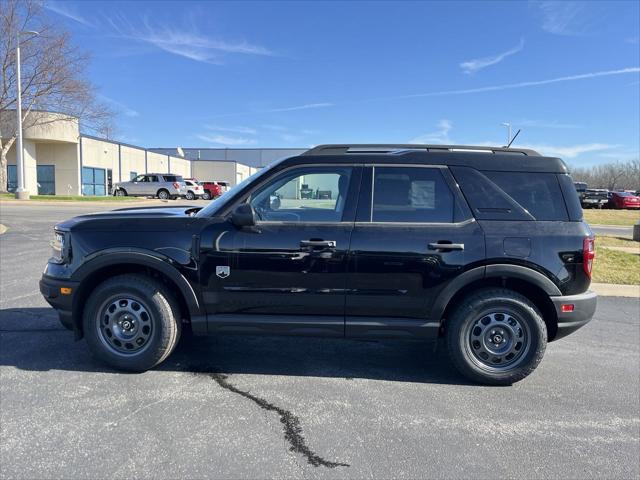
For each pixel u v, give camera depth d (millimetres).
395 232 3959
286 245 3953
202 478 2734
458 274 3941
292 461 2928
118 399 3703
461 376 4375
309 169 4129
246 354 4801
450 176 4066
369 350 5020
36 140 33281
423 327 4020
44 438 3109
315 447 3096
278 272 3975
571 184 4148
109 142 39750
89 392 3812
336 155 4148
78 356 4551
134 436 3164
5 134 31891
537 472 2879
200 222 4078
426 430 3361
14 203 24953
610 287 7914
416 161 4090
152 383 4023
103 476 2727
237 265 3994
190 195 37688
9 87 30594
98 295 4113
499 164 4113
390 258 3928
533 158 4168
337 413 3584
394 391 4020
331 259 3943
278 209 4133
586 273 4020
